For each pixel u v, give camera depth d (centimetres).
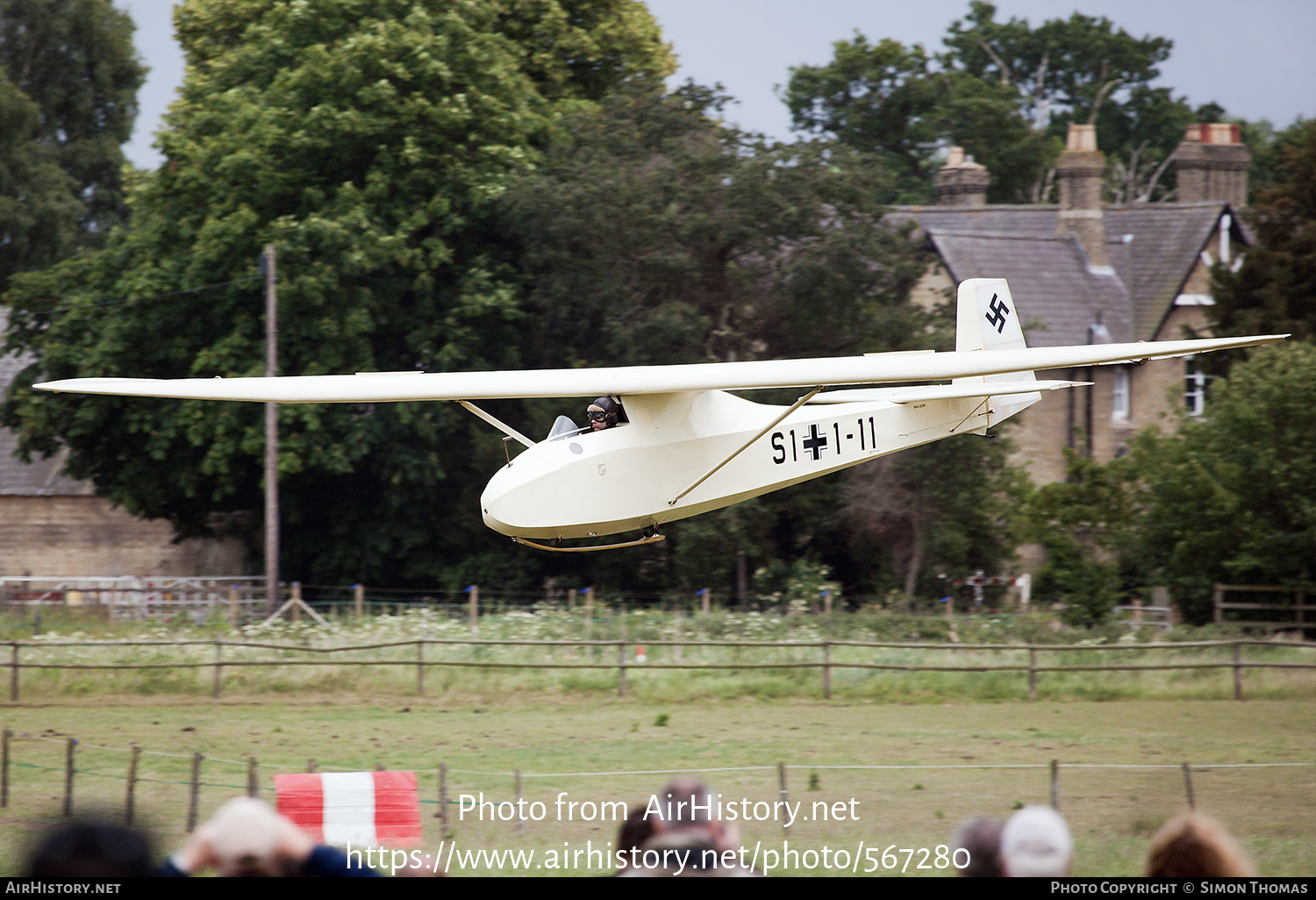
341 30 13150
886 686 8406
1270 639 9269
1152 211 16038
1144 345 5806
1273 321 12250
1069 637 10188
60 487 15150
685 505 5959
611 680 8369
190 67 16738
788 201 12356
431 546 13550
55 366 12825
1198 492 10600
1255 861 4444
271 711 7581
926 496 12219
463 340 12656
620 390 5662
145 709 7606
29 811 5175
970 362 5747
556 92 15412
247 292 12362
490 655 8862
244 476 13050
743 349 13100
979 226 16800
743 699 8162
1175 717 7706
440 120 12406
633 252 12550
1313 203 12750
